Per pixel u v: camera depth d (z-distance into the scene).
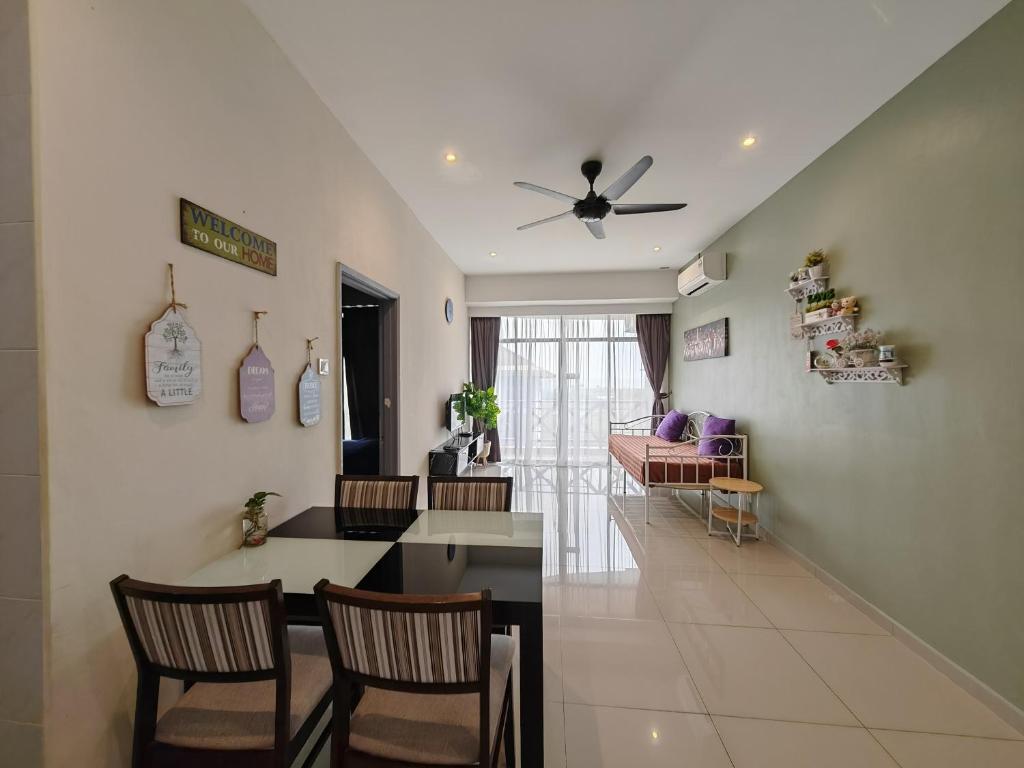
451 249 4.95
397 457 3.44
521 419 6.79
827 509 2.77
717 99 2.24
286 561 1.54
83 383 1.10
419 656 0.98
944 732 1.63
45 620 1.03
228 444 1.61
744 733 1.63
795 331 2.96
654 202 3.59
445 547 1.67
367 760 1.06
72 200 1.08
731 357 4.21
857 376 2.47
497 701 1.23
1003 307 1.70
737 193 3.40
